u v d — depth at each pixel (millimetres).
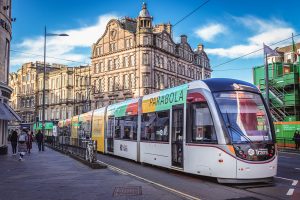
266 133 12797
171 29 81125
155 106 17984
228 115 12781
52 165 19297
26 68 107375
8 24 28234
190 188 12008
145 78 70562
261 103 13359
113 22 76625
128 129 21828
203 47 92875
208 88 13586
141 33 71312
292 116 42031
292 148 35062
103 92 77688
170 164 15898
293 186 12258
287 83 42594
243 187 12086
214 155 12711
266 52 32875
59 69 96938
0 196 10391
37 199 9922
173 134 15688
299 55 44188
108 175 14844
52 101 96750
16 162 21312
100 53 79250
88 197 10109
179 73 80188
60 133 50562
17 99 109500
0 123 27875
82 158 21812
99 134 28625
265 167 12281
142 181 13070
